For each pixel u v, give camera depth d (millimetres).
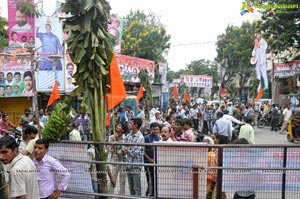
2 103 17547
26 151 5516
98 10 5242
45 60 16953
